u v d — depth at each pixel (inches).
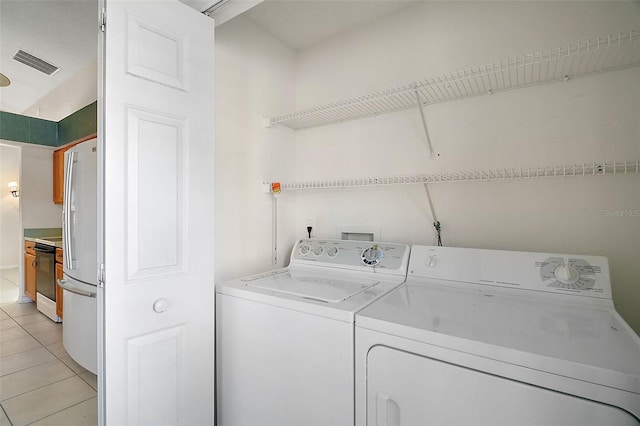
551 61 49.6
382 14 73.4
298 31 79.4
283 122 82.2
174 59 46.5
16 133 135.6
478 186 62.4
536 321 37.2
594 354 28.5
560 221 54.7
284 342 46.4
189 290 48.3
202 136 50.3
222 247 66.3
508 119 59.4
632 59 48.8
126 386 40.8
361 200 77.3
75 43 97.0
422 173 68.7
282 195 82.7
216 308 56.1
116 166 39.9
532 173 52.3
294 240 86.6
